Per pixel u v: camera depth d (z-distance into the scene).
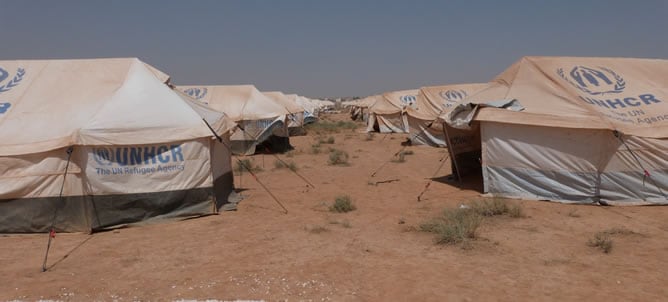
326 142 26.36
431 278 5.77
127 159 8.82
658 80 11.38
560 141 9.95
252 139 20.91
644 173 9.52
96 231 8.59
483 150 10.89
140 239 7.87
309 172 15.38
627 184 9.60
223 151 11.00
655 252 6.57
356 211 9.65
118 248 7.36
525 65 11.76
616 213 8.96
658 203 9.51
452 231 7.36
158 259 6.74
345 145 24.73
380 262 6.40
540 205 9.75
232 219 9.12
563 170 9.97
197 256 6.84
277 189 12.36
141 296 5.40
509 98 11.14
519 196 10.48
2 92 9.45
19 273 6.25
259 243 7.42
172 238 7.87
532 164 10.30
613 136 9.50
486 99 11.53
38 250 7.38
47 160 8.42
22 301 5.32
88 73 9.89
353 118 58.50
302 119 34.75
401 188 12.20
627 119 9.77
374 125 33.72
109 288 5.67
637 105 10.27
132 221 8.88
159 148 9.04
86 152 8.53
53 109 8.98
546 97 10.73
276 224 8.65
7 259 6.90
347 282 5.71
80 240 7.94
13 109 9.00
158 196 9.04
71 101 9.16
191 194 9.33
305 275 5.96
